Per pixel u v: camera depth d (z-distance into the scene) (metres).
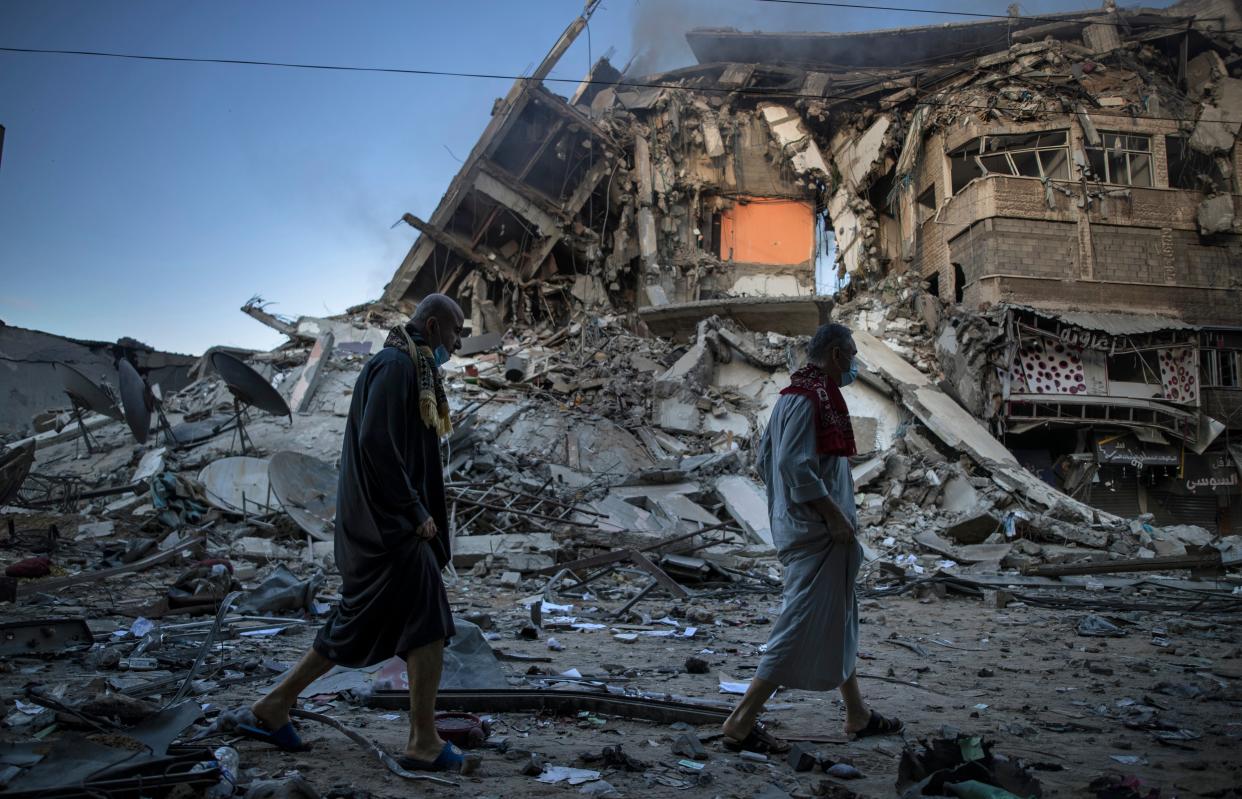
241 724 2.70
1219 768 2.91
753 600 9.56
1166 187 25.25
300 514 12.86
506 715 3.51
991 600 9.41
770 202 30.09
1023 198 24.58
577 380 23.03
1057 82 26.19
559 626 7.00
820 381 3.13
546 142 27.92
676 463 18.58
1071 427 23.45
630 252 28.91
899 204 29.31
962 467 19.39
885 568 11.91
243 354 26.66
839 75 30.16
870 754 3.01
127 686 3.77
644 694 3.88
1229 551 13.59
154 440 19.27
